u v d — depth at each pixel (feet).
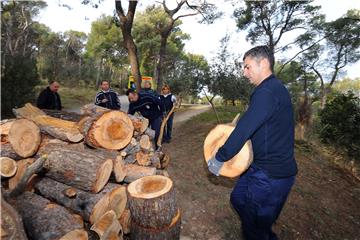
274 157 6.97
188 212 12.60
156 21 90.27
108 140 11.23
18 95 32.78
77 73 125.49
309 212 14.75
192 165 18.40
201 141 24.76
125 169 11.02
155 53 108.27
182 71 52.21
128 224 9.78
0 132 9.98
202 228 11.69
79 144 11.26
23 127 10.03
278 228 12.91
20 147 9.87
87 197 9.28
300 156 22.54
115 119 11.50
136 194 8.15
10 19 93.97
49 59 116.67
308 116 27.84
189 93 45.52
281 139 6.93
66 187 9.64
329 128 24.31
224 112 48.08
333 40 79.82
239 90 33.32
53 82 21.48
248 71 7.27
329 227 14.11
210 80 34.58
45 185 9.90
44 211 8.21
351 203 17.13
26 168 9.25
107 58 130.00
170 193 8.21
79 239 7.61
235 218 12.63
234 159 7.60
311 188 17.43
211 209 13.05
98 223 8.42
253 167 7.41
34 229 7.63
